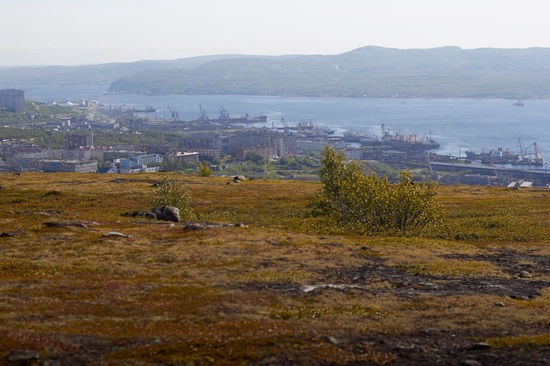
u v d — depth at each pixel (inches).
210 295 1589.6
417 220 3014.3
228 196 5004.9
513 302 1589.6
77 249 2230.6
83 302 1498.5
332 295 1626.5
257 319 1370.6
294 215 3882.9
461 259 2223.2
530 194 5191.9
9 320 1322.6
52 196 4638.3
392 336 1280.8
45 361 1057.5
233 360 1080.8
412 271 1979.6
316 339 1211.2
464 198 4798.2
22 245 2294.5
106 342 1173.7
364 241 2522.1
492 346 1220.5
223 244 2345.0
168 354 1101.7
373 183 3144.7
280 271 1923.0
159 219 3260.3
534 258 2310.5
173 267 1974.7
